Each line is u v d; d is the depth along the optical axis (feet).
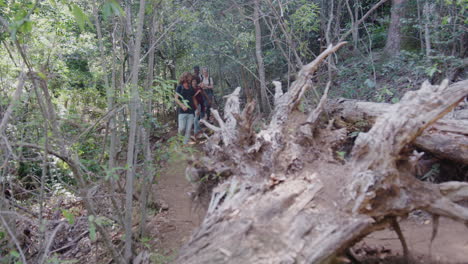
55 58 12.94
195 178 8.43
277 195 7.06
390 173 6.90
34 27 11.36
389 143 7.25
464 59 18.07
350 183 6.98
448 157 11.25
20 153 7.14
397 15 24.70
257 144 8.39
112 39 12.12
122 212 10.93
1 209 7.89
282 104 9.87
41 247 7.85
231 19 24.50
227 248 5.92
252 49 27.61
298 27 20.88
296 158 7.92
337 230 6.07
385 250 8.44
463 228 9.39
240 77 33.65
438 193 7.30
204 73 27.20
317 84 23.27
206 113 26.43
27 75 7.09
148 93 10.43
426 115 7.39
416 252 8.38
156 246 10.87
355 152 7.70
